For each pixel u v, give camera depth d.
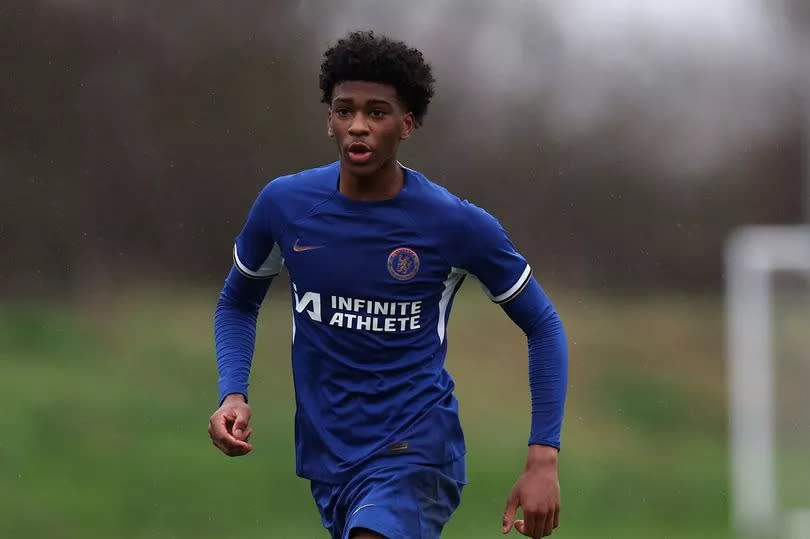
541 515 9.46
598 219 37.00
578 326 35.88
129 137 34.91
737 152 40.19
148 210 34.75
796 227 39.16
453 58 35.94
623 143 38.38
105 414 28.72
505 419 29.86
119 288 34.56
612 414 32.53
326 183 9.71
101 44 35.28
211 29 34.41
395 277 9.51
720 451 30.44
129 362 32.47
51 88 35.44
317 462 9.77
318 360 9.70
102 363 32.53
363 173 9.35
